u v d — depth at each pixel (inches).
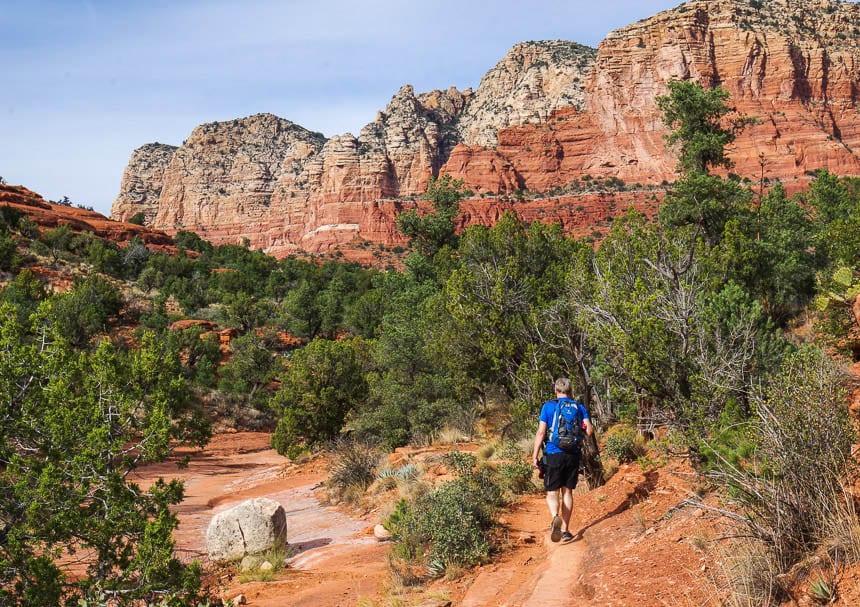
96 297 2466.8
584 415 280.7
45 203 4407.0
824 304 336.5
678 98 1476.4
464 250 1093.1
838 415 166.6
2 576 271.6
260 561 426.9
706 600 162.2
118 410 334.0
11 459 294.2
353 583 327.9
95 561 299.3
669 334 336.8
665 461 321.4
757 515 169.6
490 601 232.4
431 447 775.1
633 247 415.8
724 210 1259.8
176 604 269.0
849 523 144.7
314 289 3198.8
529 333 459.8
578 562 241.3
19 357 323.0
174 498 308.0
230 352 2476.6
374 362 1346.0
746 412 297.0
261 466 1269.7
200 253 4916.3
